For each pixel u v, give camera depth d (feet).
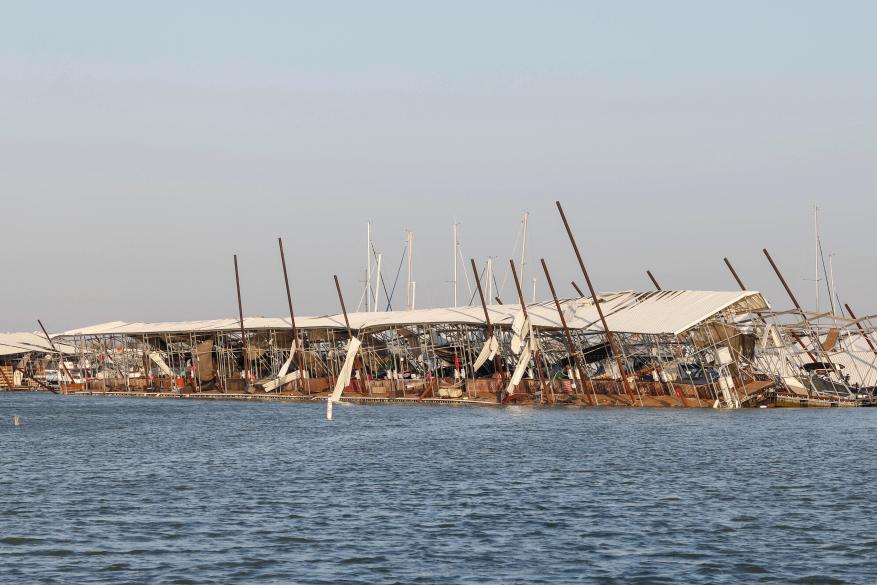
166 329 640.99
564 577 135.23
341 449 283.38
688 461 251.60
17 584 131.44
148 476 225.97
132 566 140.05
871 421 371.35
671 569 139.23
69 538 156.66
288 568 139.23
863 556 146.51
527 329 472.85
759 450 277.03
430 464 245.86
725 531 162.50
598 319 469.98
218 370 621.72
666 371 469.16
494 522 168.96
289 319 617.21
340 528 164.25
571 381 476.13
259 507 183.21
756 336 436.76
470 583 132.26
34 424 399.65
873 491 202.90
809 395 441.68
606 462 249.34
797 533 161.17
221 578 134.41
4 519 171.83
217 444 304.09
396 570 138.31
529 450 277.03
